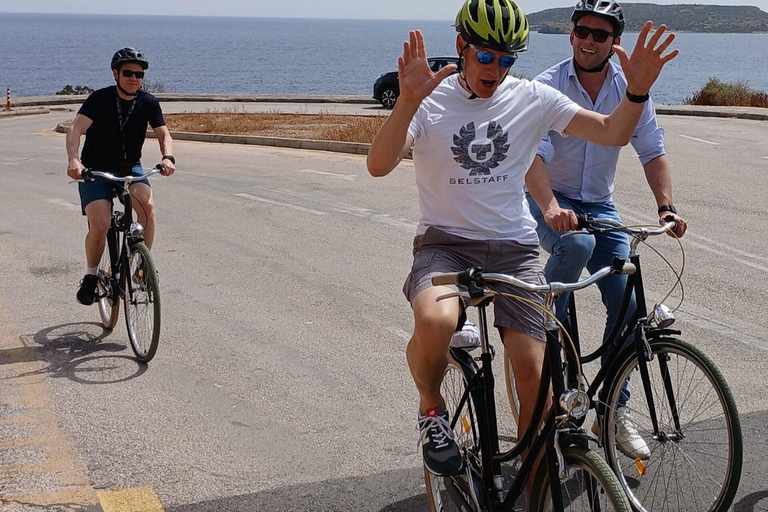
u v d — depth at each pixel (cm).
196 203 1219
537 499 319
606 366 400
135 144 645
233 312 729
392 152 343
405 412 526
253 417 519
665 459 421
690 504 394
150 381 578
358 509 414
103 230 642
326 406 535
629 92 355
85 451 472
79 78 14238
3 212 1186
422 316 338
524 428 350
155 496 425
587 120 369
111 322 680
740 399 527
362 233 1016
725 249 908
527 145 370
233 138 2009
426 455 346
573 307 434
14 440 485
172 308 742
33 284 820
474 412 360
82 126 624
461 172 361
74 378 583
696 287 774
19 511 409
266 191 1303
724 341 632
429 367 343
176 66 16950
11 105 3444
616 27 443
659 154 450
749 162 1498
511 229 367
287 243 973
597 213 474
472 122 360
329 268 865
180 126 2336
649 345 375
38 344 653
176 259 911
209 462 461
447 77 339
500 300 353
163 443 483
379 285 805
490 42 337
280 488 433
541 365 347
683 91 8125
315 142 1838
